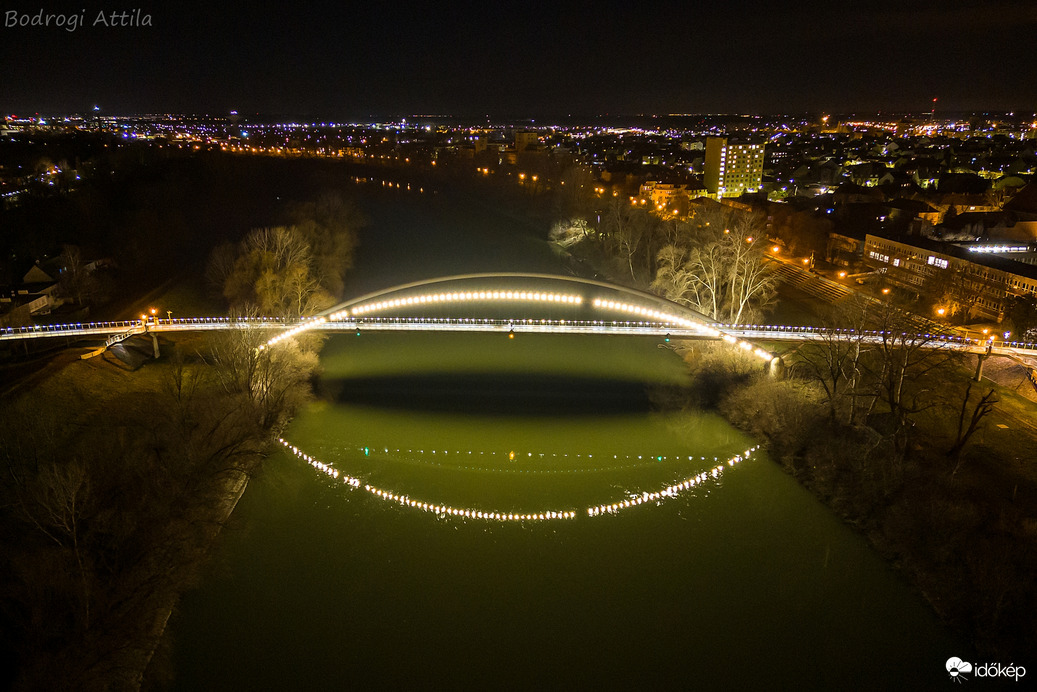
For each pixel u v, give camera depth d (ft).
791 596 179.52
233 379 248.11
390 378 304.91
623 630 170.19
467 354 332.19
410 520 209.97
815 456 228.22
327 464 237.86
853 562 189.47
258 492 221.05
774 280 373.20
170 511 188.14
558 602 178.91
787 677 156.35
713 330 291.17
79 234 453.58
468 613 175.22
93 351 269.44
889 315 250.16
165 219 485.97
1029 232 435.12
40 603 148.46
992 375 266.57
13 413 211.00
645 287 417.90
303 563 191.11
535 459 241.76
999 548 169.07
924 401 245.86
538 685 155.22
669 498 220.23
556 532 205.16
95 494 181.78
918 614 170.30
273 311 309.42
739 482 227.81
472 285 447.42
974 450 217.77
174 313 349.20
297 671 157.17
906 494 197.16
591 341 349.20
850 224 488.02
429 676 156.97
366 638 167.12
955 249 380.78
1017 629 155.43
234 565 188.85
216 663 157.99
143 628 160.56
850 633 167.22
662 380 303.27
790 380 257.14
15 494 175.73
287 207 509.35
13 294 335.67
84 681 142.82
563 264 506.89
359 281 458.91
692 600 179.22
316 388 291.17
